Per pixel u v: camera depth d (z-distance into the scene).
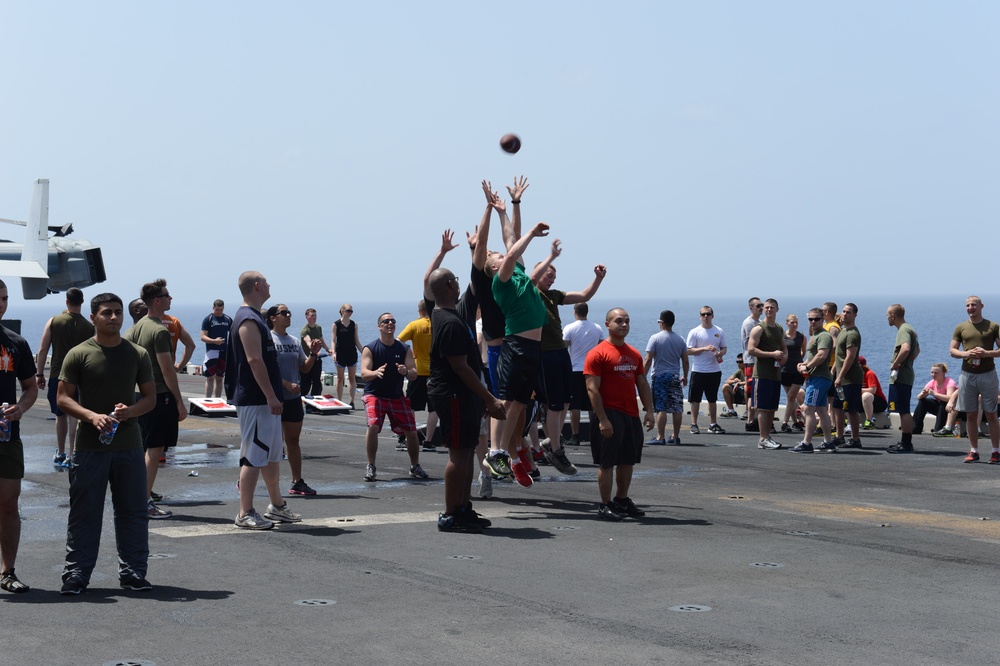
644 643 5.82
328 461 14.41
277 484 9.50
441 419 9.17
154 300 10.09
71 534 6.87
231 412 21.06
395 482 12.42
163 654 5.55
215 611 6.44
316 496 11.30
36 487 11.68
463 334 9.07
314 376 24.22
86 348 6.88
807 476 13.23
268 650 5.64
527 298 10.17
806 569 7.80
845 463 14.59
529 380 10.23
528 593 6.95
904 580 7.47
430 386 9.23
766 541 8.88
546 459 13.51
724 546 8.64
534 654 5.60
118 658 5.47
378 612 6.44
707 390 18.73
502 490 11.82
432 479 12.69
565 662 5.47
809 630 6.13
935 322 193.75
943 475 13.36
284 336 11.27
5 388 6.75
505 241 10.82
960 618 6.45
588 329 15.91
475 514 9.33
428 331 12.96
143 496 7.05
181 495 11.30
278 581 7.25
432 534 9.05
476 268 10.52
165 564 7.79
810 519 10.05
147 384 7.03
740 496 11.53
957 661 5.56
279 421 9.42
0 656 5.48
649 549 8.48
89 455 6.84
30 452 15.01
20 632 5.93
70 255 44.75
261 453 9.27
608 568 7.75
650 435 18.36
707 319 18.86
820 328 16.05
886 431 19.38
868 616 6.47
